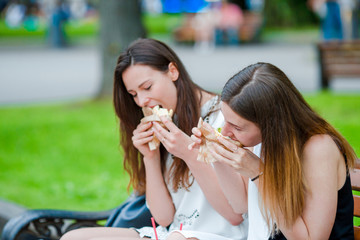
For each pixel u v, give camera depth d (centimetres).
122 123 324
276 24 2730
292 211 235
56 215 326
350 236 249
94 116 943
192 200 299
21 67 1734
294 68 1434
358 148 612
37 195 567
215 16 2150
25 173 651
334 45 1026
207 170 283
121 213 327
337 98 953
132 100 319
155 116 287
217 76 1342
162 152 315
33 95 1214
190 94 304
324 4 1508
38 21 3500
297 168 235
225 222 292
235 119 239
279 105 235
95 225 343
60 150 743
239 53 1892
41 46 2416
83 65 1742
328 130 246
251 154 244
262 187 243
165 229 312
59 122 905
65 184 599
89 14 3684
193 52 1994
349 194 249
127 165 331
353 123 753
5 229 321
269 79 236
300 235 237
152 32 2709
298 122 240
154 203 307
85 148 747
